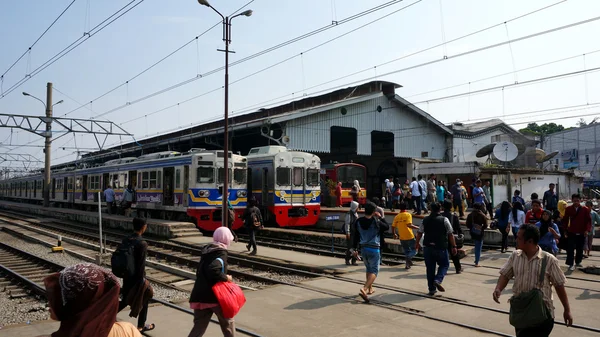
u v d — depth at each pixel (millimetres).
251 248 16766
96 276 2232
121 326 2420
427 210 22688
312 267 12516
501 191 29266
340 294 9055
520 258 4805
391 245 16156
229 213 18250
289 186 23109
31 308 9234
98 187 31469
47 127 32531
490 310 7793
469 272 11430
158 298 9602
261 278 11453
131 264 6004
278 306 8117
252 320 7246
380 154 40531
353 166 29828
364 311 7781
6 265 14758
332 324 7035
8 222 29969
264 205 23359
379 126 34281
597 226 19828
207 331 6664
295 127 29547
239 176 22109
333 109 31594
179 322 7176
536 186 30766
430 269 8914
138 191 25719
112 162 30094
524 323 4613
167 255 15414
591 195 37344
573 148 49312
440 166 32312
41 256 16500
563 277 4695
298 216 23344
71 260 15758
